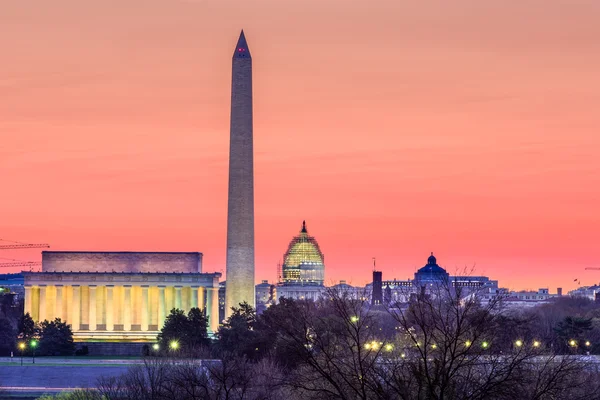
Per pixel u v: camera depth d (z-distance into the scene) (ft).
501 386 542.57
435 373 534.37
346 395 556.10
